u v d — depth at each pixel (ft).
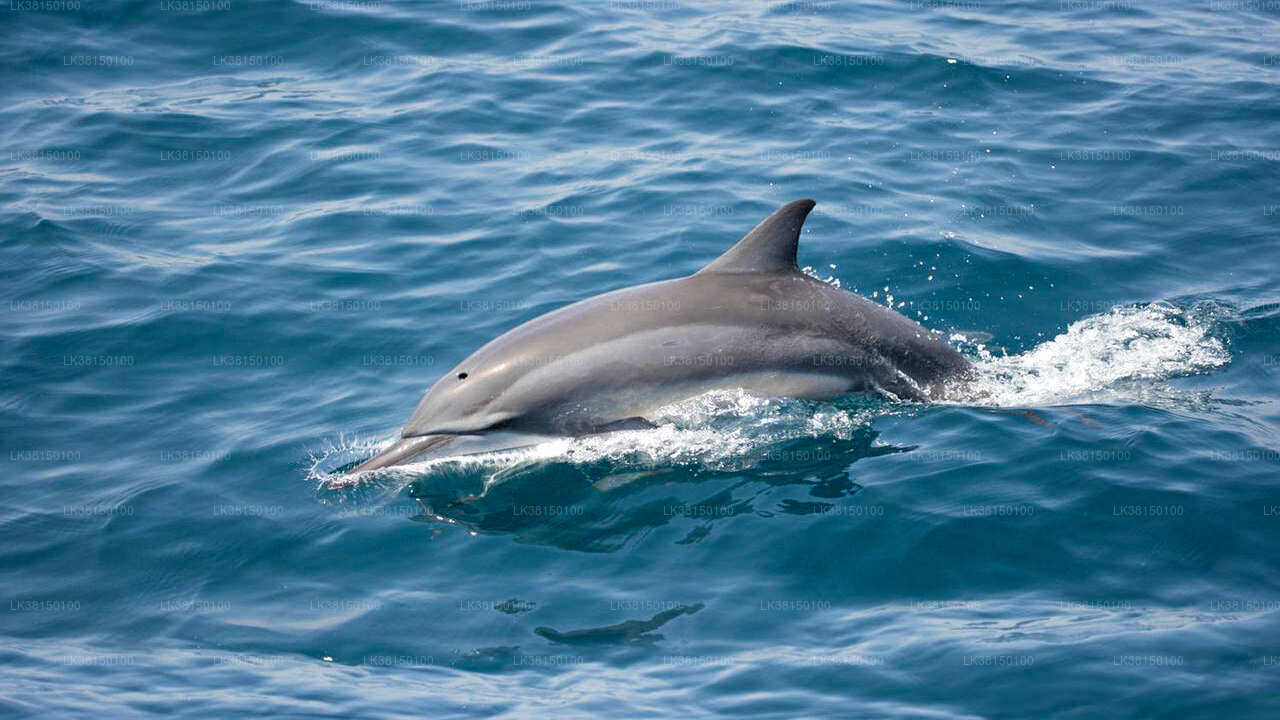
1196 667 87.15
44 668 93.56
